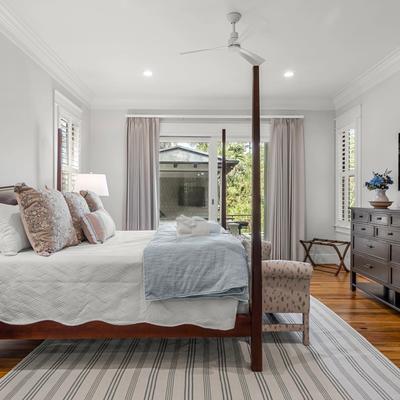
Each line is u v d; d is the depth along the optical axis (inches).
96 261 79.4
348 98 187.0
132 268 79.5
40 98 134.7
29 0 100.3
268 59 143.9
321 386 72.5
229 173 210.8
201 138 208.5
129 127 198.8
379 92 156.7
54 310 78.0
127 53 138.0
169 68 154.5
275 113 206.4
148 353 88.4
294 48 133.2
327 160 207.2
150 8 104.6
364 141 170.4
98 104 200.8
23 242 86.8
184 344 94.1
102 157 202.2
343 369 79.9
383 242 122.4
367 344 93.5
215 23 113.6
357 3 102.0
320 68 154.3
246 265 81.2
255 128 77.3
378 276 126.1
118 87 181.5
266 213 210.5
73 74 160.7
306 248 196.9
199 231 103.3
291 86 179.8
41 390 71.0
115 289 79.0
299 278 91.6
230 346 92.7
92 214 110.0
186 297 78.1
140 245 99.3
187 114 204.8
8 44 111.3
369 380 75.0
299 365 81.7
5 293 77.7
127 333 78.8
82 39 125.6
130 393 69.9
